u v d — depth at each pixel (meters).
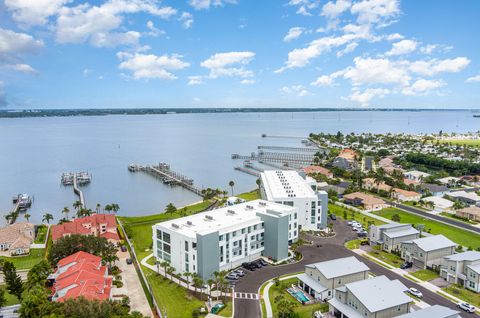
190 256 100.62
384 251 122.44
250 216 120.75
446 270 101.50
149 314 83.56
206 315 82.81
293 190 156.88
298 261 114.56
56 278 92.25
